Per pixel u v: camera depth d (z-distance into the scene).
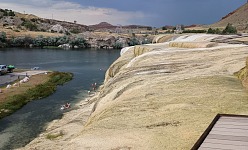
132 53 63.09
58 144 23.45
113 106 23.08
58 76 73.56
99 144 15.83
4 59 117.19
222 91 21.66
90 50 173.88
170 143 14.55
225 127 9.97
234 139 8.89
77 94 54.44
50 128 33.28
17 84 60.84
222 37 67.00
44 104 46.34
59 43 193.00
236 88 22.42
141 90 25.50
